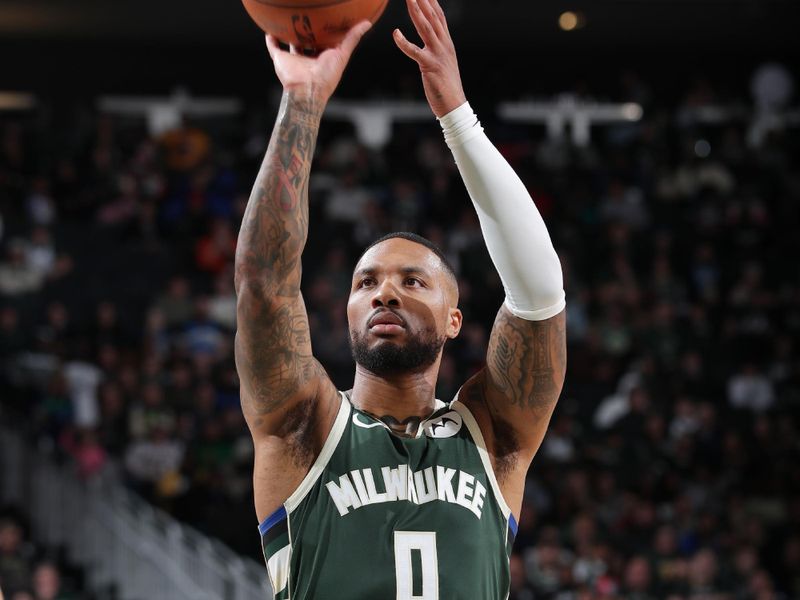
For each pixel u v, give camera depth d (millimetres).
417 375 7027
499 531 6699
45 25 48562
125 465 30469
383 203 44781
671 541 27969
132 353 35469
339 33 6816
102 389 32250
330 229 43688
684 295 42438
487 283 40281
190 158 45250
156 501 29906
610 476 31156
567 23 48844
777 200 47750
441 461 6758
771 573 31297
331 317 37219
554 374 7043
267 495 6656
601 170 47688
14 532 27438
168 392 32406
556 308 7000
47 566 25469
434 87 6781
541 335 6992
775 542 32062
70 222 42750
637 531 29516
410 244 7137
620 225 43656
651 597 27016
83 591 27062
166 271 42156
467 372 36438
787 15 47969
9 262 39656
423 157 47281
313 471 6637
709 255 43812
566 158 47844
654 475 31938
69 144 46000
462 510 6598
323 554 6430
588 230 45281
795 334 41594
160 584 24188
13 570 26625
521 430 7102
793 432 36219
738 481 33938
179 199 44000
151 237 43125
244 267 6488
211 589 21688
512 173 6859
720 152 49031
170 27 48938
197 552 22688
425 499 6586
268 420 6699
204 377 33812
